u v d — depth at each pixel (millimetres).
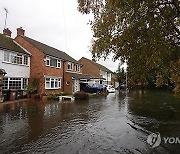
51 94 28219
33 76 28875
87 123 13102
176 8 5914
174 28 6188
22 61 27609
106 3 6566
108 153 8133
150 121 14078
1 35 28750
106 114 16562
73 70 39719
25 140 9383
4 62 24156
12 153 7824
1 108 18312
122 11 5879
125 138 10164
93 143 9281
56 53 35438
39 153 7891
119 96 35594
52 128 11633
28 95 27688
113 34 6527
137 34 6000
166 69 7449
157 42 5730
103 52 7016
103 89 42469
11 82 25547
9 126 11844
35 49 29109
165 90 55375
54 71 31891
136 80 7156
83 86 41250
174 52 6324
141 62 6492
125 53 6309
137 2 5387
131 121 14031
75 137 10062
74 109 18797
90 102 24953
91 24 7418
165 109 19750
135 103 24578
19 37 29875
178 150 8625
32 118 14242
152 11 5727
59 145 8852
